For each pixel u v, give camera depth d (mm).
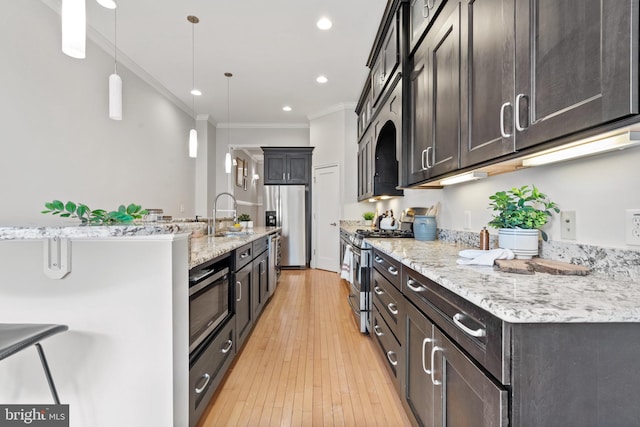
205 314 1630
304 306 3537
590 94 774
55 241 1165
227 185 6379
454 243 2158
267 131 6441
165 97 4676
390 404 1726
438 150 1691
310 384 1930
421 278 1282
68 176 2836
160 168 4539
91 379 1182
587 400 700
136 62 3783
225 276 2004
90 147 3117
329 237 5629
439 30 1676
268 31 3129
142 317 1178
